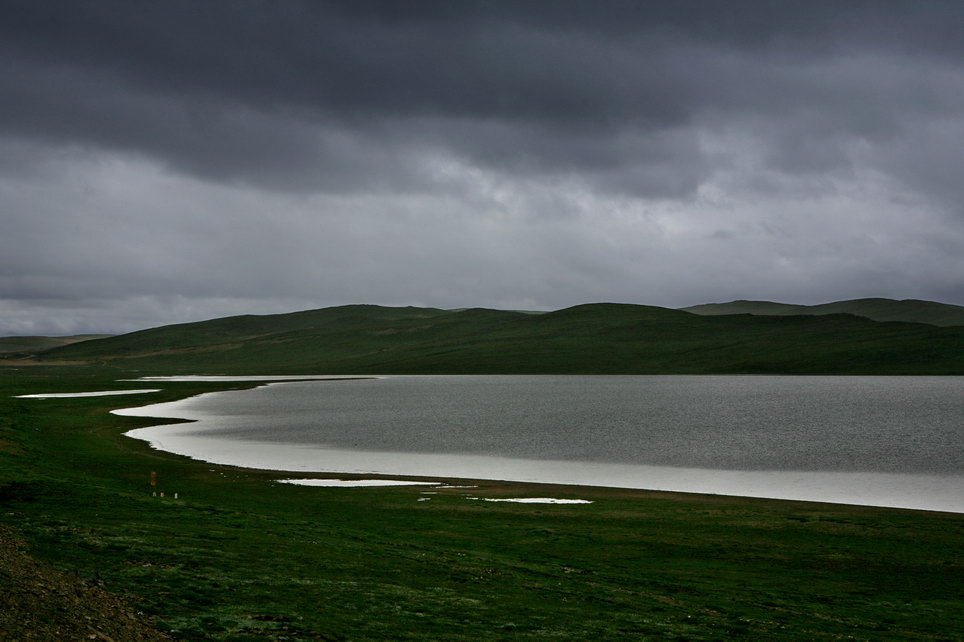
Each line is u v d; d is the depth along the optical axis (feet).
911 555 114.52
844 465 222.89
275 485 179.63
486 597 80.28
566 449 264.31
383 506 151.23
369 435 308.40
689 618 78.33
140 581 71.15
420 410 445.78
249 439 291.38
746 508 151.74
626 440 290.97
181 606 64.85
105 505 116.37
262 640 58.85
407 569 90.74
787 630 76.43
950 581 101.04
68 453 217.36
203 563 81.71
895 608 88.12
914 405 468.34
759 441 285.23
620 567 104.53
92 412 393.50
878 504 161.68
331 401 530.68
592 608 79.61
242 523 112.88
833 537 126.00
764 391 638.53
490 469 217.15
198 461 225.56
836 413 409.90
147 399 515.91
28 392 546.26
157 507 119.55
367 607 72.02
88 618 54.49
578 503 157.69
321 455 247.29
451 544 114.73
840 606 88.28
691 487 184.44
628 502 159.12
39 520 96.22
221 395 595.06
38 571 64.13
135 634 54.80
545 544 118.52
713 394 599.98
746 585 96.94
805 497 170.81
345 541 106.32
